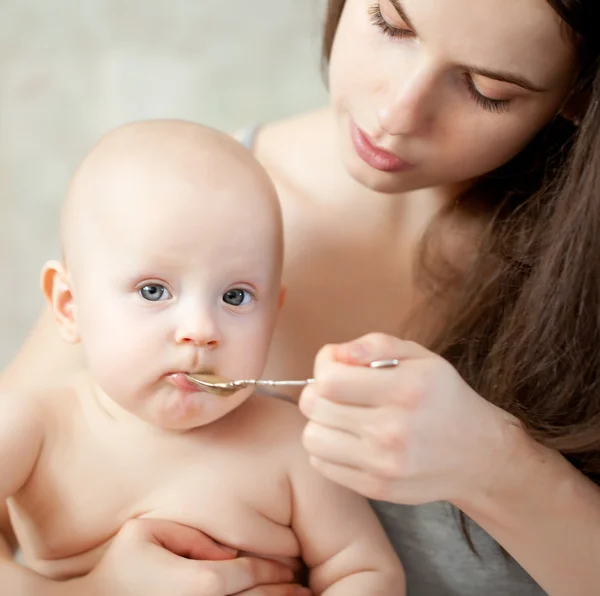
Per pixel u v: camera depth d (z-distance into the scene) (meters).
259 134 1.61
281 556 1.21
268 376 1.38
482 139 1.14
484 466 1.08
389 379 0.96
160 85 2.51
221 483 1.17
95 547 1.18
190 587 1.07
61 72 2.50
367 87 1.13
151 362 1.08
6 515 1.31
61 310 1.20
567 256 1.19
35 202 2.42
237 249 1.10
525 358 1.24
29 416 1.17
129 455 1.17
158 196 1.09
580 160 1.17
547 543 1.17
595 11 1.01
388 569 1.20
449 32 1.02
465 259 1.41
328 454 1.00
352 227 1.45
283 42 2.55
